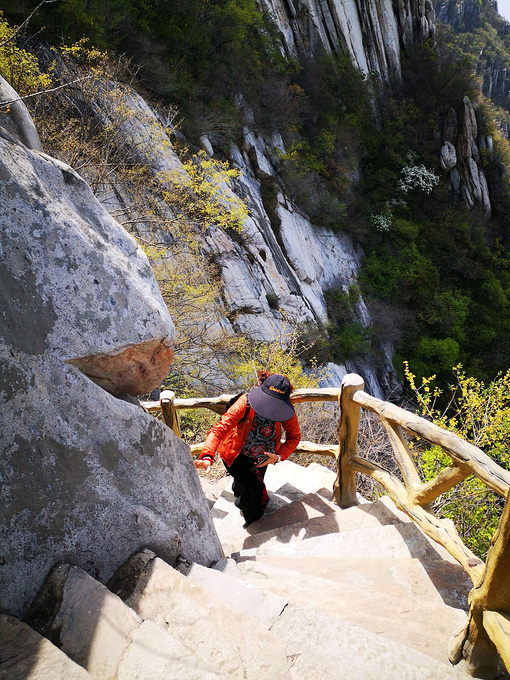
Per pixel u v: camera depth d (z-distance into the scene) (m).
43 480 1.60
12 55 6.56
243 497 3.16
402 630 1.85
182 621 1.57
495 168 29.41
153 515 1.90
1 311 1.52
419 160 27.00
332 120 21.92
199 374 7.79
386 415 2.43
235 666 1.45
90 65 9.73
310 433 6.13
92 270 1.77
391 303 21.98
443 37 36.66
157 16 13.76
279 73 20.11
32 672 1.24
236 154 15.47
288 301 13.60
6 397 1.52
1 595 1.51
